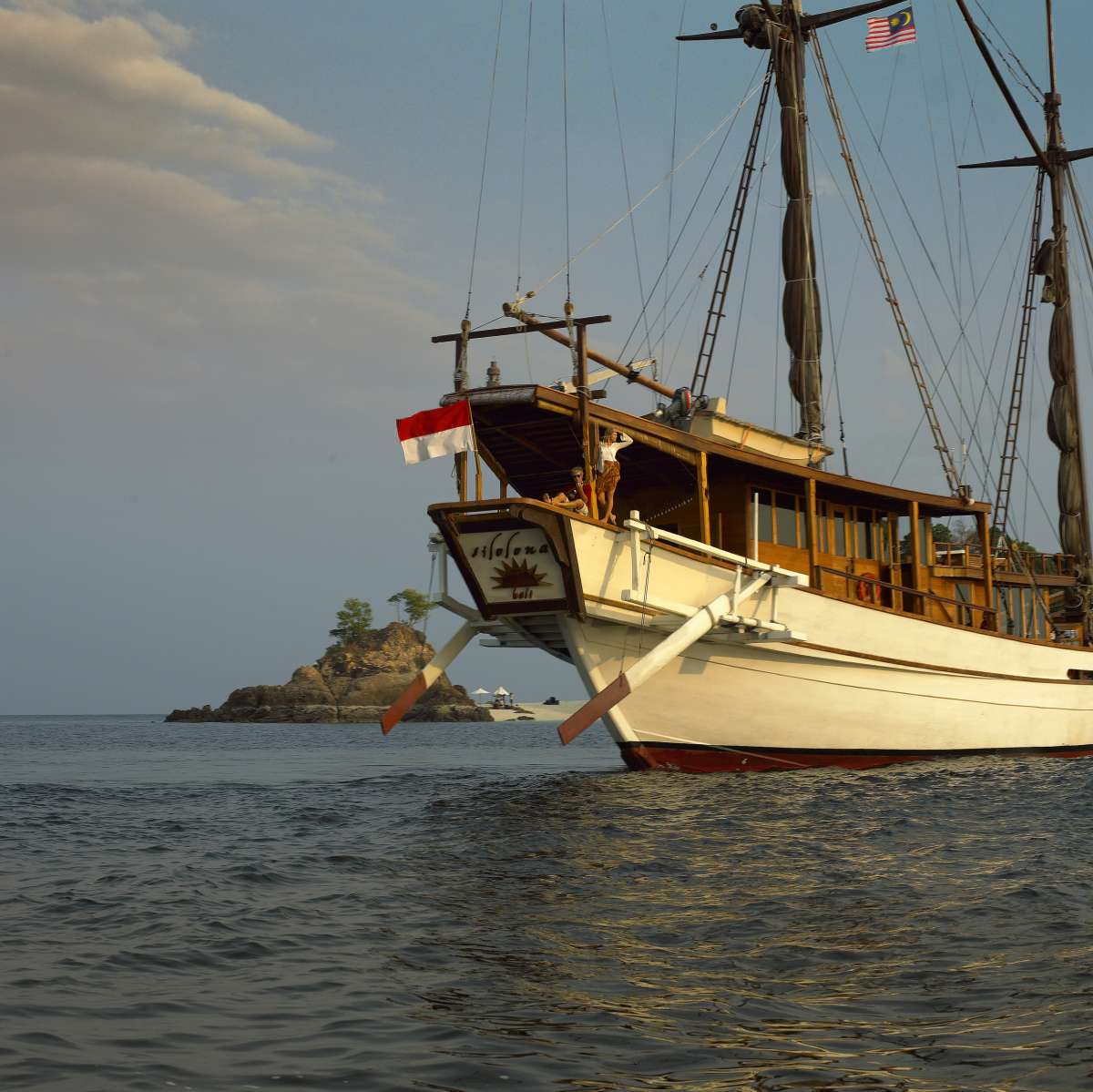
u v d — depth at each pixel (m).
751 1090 7.44
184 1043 8.35
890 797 22.73
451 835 18.73
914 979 9.84
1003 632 35.16
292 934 11.73
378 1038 8.43
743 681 27.12
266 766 46.28
